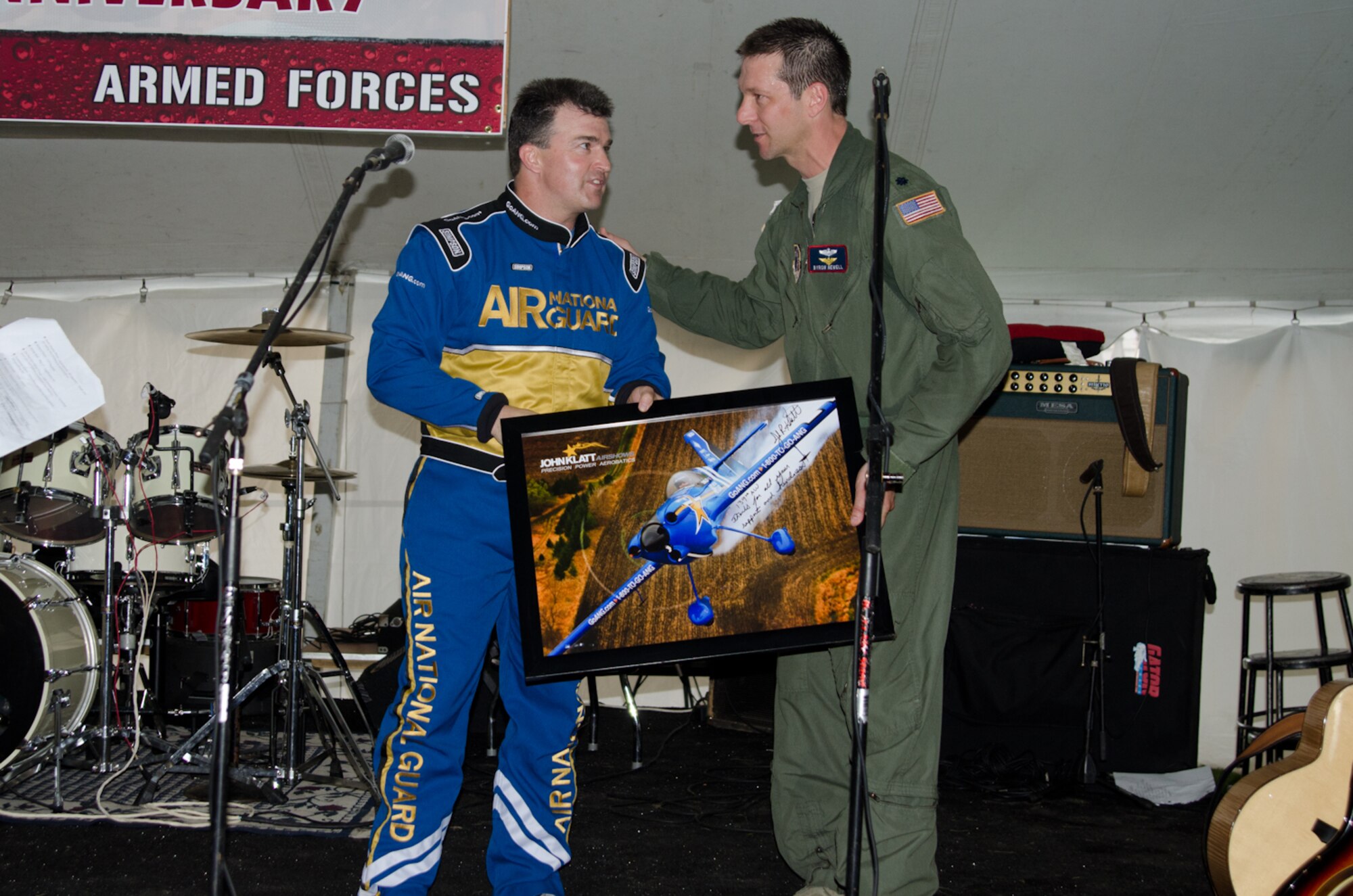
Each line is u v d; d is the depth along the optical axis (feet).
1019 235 14.19
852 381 6.35
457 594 6.47
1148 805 10.97
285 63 10.36
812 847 7.10
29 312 15.96
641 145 13.32
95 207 14.16
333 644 11.31
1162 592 11.58
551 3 11.68
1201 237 13.88
